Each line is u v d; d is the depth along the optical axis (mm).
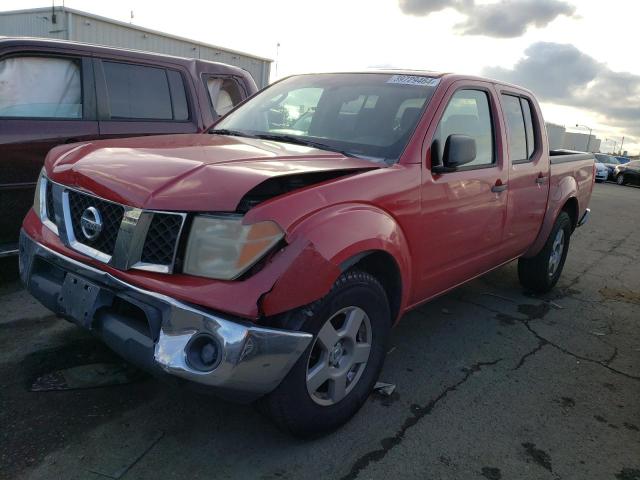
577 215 5793
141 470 2463
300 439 2748
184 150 2814
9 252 4387
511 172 4195
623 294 5953
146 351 2271
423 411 3178
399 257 2943
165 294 2229
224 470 2514
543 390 3566
